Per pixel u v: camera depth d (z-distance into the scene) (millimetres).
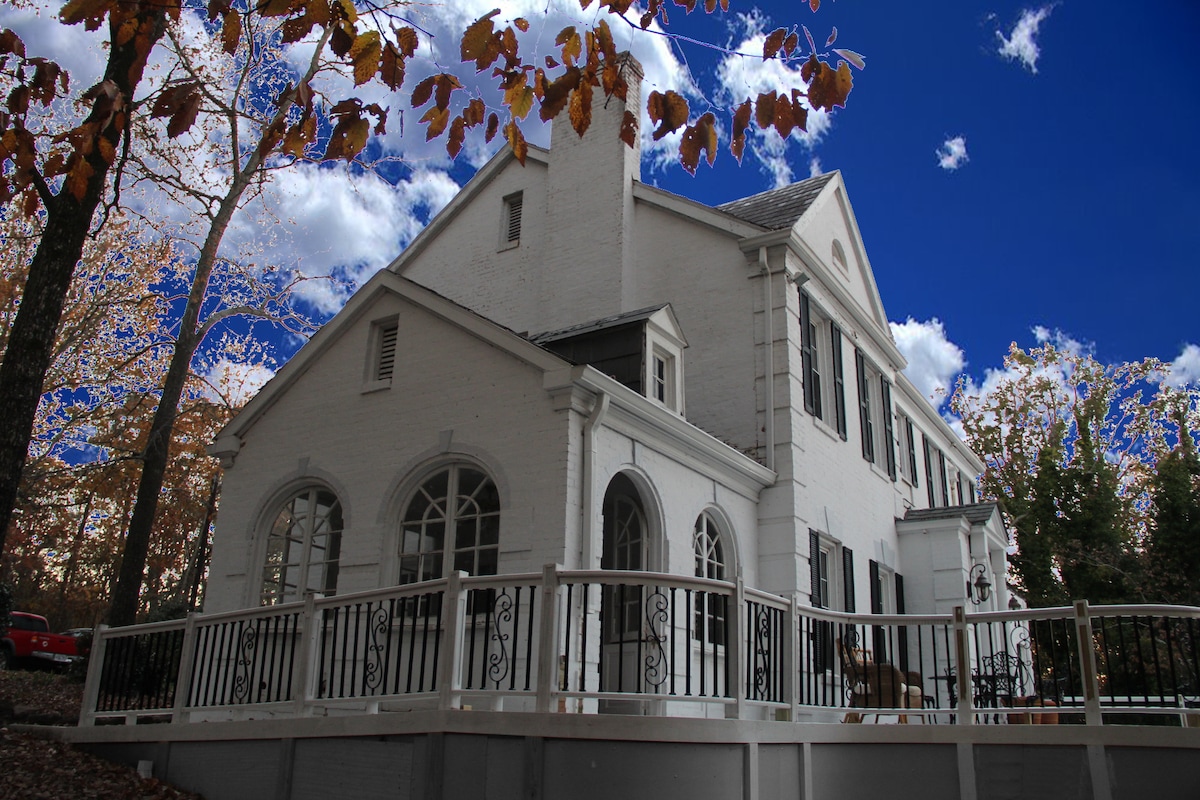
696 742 6785
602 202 16609
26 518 25609
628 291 15961
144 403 22484
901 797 7941
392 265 19344
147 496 13320
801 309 15391
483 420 10867
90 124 5598
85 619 34031
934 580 18203
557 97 5371
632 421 11172
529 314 16984
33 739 9375
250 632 8531
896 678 9281
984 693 8758
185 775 8445
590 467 10281
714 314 15266
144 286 21109
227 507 12609
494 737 6785
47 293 8352
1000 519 20188
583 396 10508
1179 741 7242
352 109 5406
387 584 10930
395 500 11188
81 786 7996
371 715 7328
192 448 26172
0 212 19047
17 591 33812
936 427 24922
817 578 14094
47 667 21250
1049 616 8008
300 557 11992
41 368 8305
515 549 10133
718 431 14648
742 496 13656
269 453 12562
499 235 18078
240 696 8344
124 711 9180
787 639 8219
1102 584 23969
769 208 16828
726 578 13031
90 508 29109
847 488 16281
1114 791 7309
